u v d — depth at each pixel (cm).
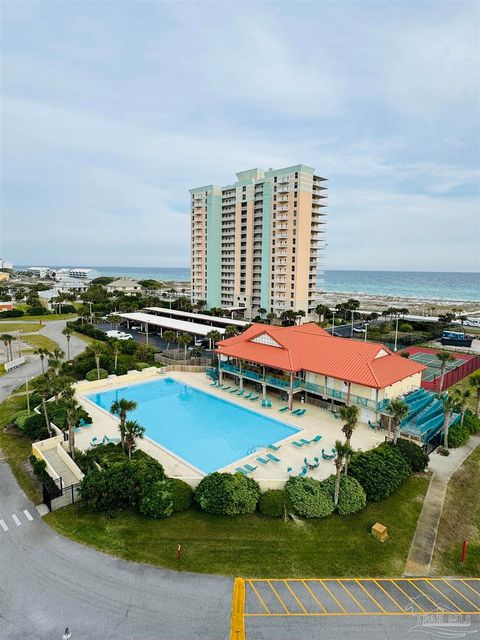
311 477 2816
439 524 2398
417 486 2802
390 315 10762
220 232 12519
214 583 1878
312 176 10706
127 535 2192
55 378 3756
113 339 6850
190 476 2867
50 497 2406
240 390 4850
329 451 3275
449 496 2694
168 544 2130
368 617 1722
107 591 1808
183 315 9744
